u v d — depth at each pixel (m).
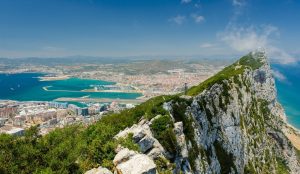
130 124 85.12
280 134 184.62
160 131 77.06
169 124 79.25
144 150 63.28
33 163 53.94
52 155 56.84
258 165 144.00
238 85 152.88
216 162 107.88
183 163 79.75
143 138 63.53
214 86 129.25
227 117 125.88
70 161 54.03
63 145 61.75
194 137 95.50
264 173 147.12
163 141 75.88
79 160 54.31
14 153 55.06
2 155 53.22
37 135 66.56
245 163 132.38
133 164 48.53
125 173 47.66
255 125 155.62
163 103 93.56
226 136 121.06
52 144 66.00
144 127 72.75
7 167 51.19
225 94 132.62
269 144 169.62
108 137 62.06
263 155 153.12
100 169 49.22
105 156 53.44
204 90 122.94
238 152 127.44
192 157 90.81
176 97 100.25
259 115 168.62
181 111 96.44
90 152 53.94
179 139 80.62
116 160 50.94
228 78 145.00
